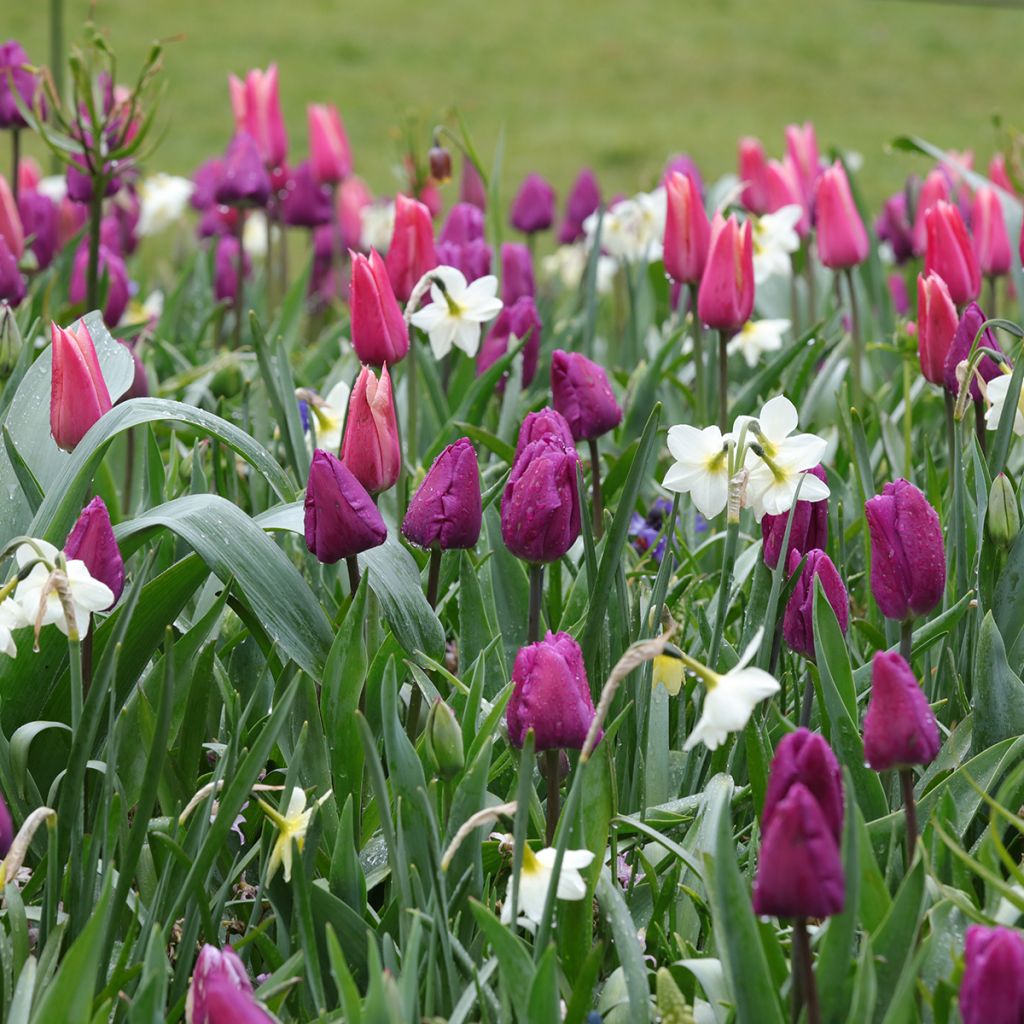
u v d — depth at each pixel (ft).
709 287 14.28
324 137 24.16
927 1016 7.69
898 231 23.59
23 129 21.24
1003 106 66.85
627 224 21.65
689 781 10.26
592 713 8.46
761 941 7.51
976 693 9.82
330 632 9.74
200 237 28.19
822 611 9.06
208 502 9.77
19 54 20.88
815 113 66.85
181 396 17.46
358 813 9.50
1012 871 7.91
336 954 7.14
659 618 10.09
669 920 8.96
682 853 8.49
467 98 69.41
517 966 7.44
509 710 8.43
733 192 19.48
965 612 10.91
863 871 7.72
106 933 8.00
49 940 7.99
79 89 17.19
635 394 16.22
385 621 11.41
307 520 9.43
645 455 10.00
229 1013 6.34
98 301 18.74
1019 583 10.66
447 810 8.89
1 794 9.38
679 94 71.61
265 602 9.55
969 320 11.60
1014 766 9.66
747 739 8.87
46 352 12.31
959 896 7.80
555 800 8.77
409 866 8.20
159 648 11.05
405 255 14.10
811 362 16.26
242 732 10.04
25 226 21.24
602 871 8.38
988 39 82.23
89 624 9.57
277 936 8.89
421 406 17.38
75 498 9.84
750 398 16.03
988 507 10.62
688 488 9.91
